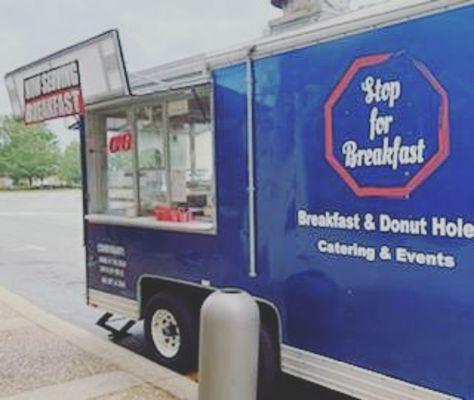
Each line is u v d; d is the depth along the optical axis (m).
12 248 15.31
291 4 4.91
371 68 3.47
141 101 5.62
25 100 6.10
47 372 5.02
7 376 4.93
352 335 3.68
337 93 3.67
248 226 4.34
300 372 4.04
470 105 3.03
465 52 3.04
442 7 3.12
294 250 4.01
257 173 4.25
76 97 5.23
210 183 4.85
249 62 4.25
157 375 4.90
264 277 4.25
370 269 3.55
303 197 3.92
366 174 3.53
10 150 77.69
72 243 16.41
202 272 4.82
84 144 6.37
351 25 3.56
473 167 3.02
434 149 3.18
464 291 3.09
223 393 3.41
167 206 5.48
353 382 3.69
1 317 7.03
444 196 3.15
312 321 3.93
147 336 5.52
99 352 5.55
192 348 5.16
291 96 3.96
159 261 5.29
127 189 5.98
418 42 3.23
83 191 6.39
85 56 5.04
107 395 4.49
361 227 3.58
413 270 3.32
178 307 5.16
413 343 3.35
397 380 3.44
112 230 5.90
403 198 3.34
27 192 63.47
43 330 6.38
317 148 3.81
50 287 9.83
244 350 3.41
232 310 3.39
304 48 3.86
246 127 4.30
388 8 3.37
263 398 4.29
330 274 3.79
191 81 4.81
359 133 3.55
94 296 6.26
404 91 3.31
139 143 5.79
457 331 3.13
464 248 3.08
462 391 3.13
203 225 4.81
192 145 5.11
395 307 3.42
